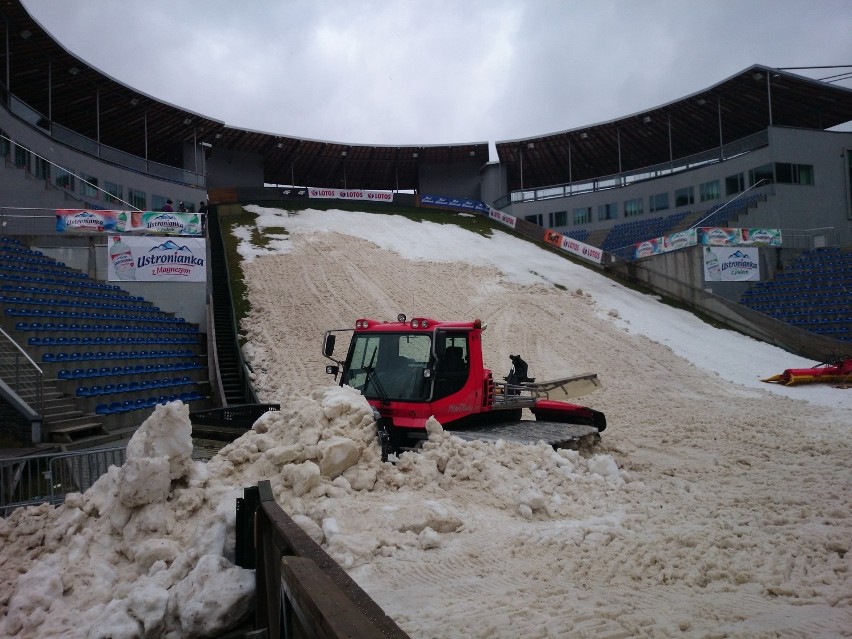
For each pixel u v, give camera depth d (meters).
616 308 31.34
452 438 7.97
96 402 16.34
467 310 28.42
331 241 37.31
